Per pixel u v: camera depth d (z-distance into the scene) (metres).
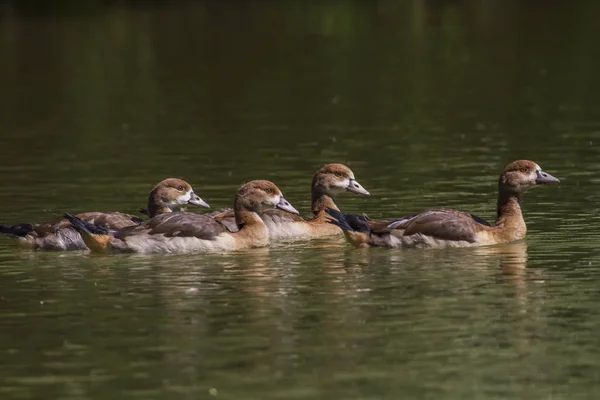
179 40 53.75
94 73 46.00
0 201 24.52
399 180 26.06
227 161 29.09
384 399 12.66
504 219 20.22
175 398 12.73
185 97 40.69
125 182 26.56
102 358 13.98
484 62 46.84
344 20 59.59
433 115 35.88
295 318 15.44
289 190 25.42
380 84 42.50
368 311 15.72
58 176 27.45
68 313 15.87
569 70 44.09
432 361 13.77
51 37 54.25
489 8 62.56
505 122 34.19
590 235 20.33
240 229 20.73
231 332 14.88
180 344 14.44
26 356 14.11
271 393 12.84
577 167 27.00
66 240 20.25
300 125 34.75
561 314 15.48
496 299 16.23
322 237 21.72
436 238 19.70
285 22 59.00
